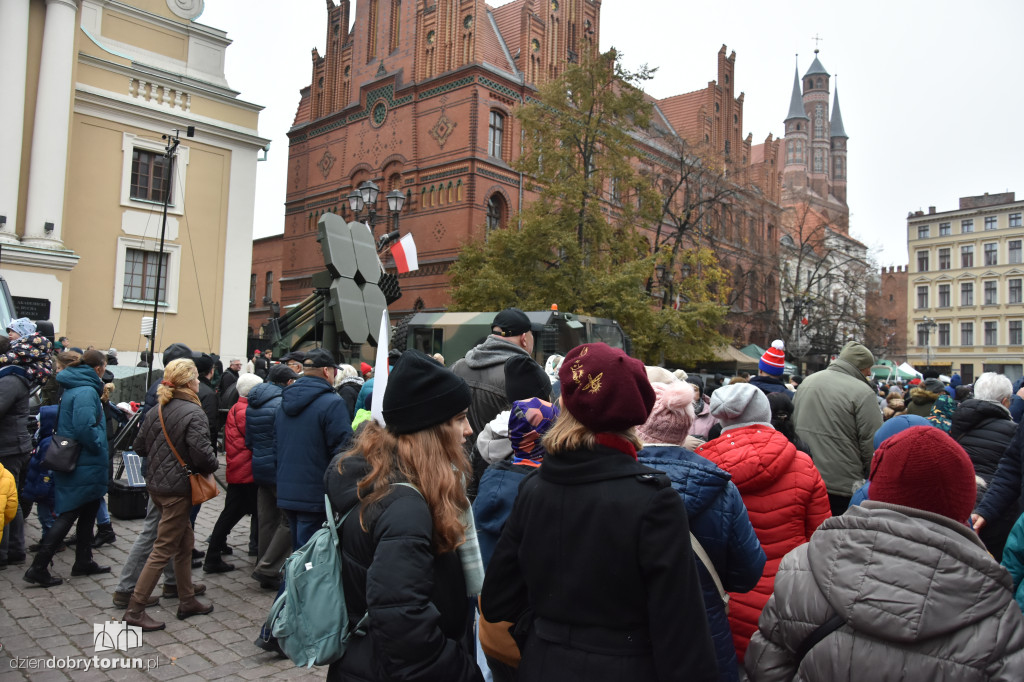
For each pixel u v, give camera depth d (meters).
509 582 2.31
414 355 2.40
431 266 31.78
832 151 107.62
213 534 6.67
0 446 6.08
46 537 6.06
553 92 25.78
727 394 3.29
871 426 4.96
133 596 5.13
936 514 1.83
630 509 1.96
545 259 25.64
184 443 5.16
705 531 2.53
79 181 19.64
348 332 11.62
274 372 6.70
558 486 2.12
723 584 2.60
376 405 2.54
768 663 1.98
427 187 32.53
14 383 6.12
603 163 25.94
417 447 2.34
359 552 2.27
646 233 42.84
